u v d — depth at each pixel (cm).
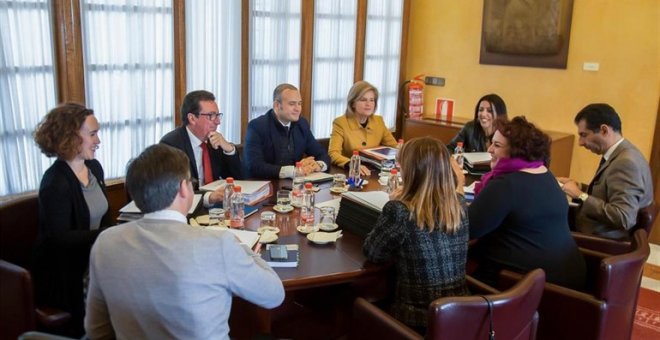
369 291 228
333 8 471
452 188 184
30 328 179
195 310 128
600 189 263
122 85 345
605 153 267
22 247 211
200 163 285
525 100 491
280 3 429
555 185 218
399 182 268
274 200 258
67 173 206
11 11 292
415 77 563
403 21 543
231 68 409
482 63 514
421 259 180
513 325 162
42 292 201
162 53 362
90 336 142
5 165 302
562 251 216
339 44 484
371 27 511
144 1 346
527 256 215
